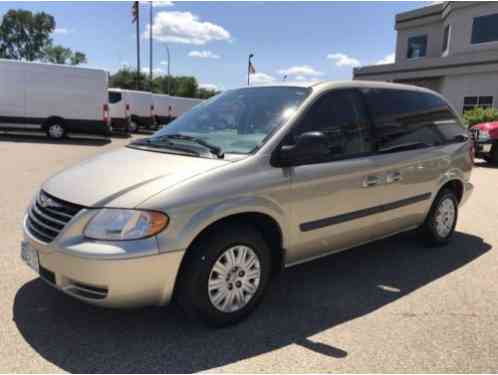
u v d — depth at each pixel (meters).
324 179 3.48
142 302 2.76
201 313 2.97
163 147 3.49
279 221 3.24
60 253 2.70
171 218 2.71
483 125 12.64
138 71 33.19
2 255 4.26
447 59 23.41
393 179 4.11
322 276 4.16
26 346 2.79
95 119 15.52
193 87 66.25
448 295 3.79
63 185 3.03
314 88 3.74
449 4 24.12
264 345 2.92
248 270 3.18
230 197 2.94
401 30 28.84
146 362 2.68
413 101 4.60
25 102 14.88
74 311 3.25
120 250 2.59
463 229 5.91
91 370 2.58
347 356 2.82
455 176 4.95
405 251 4.93
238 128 3.59
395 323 3.27
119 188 2.81
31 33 77.06
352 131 3.83
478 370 2.71
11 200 6.42
